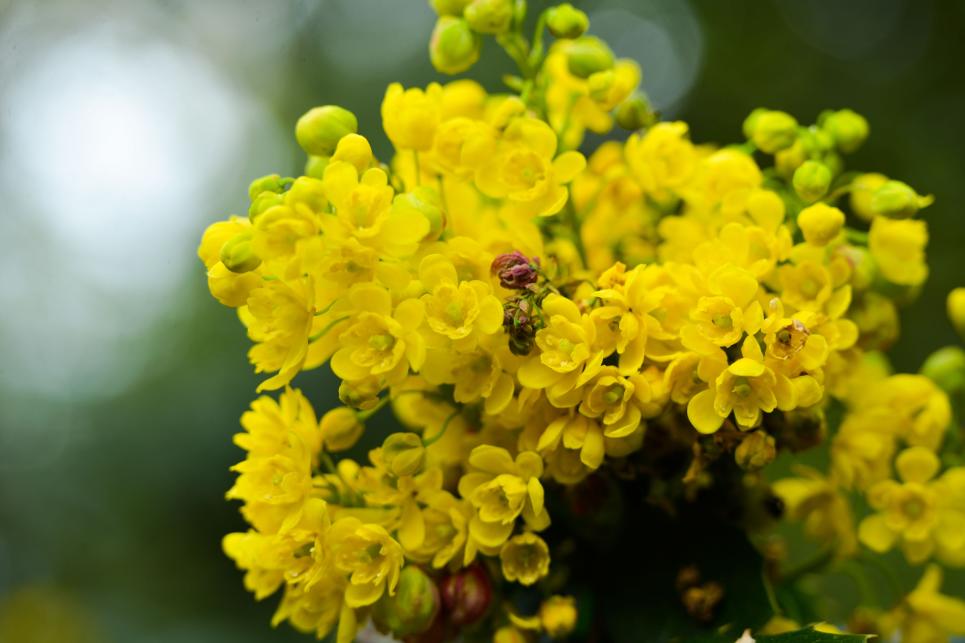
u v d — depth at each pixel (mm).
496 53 891
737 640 267
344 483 271
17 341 1089
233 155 1039
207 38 1007
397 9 982
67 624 844
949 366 298
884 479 282
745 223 273
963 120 832
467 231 283
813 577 310
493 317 258
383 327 260
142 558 925
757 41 896
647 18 915
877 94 857
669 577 277
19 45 981
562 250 283
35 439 1029
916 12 867
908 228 282
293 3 979
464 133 272
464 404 271
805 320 260
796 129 285
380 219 258
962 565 282
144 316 1079
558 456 267
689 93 893
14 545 966
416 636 271
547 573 273
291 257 259
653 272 263
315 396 717
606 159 298
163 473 923
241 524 889
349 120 274
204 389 931
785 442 272
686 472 274
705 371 260
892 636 298
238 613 868
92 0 1000
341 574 266
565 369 259
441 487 272
